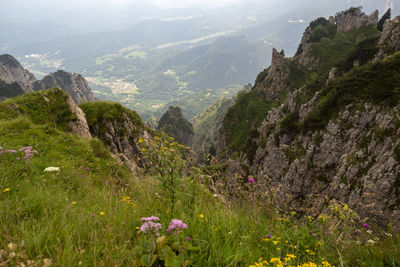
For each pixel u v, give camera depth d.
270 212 4.39
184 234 3.44
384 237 3.62
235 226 3.92
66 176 8.03
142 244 3.16
